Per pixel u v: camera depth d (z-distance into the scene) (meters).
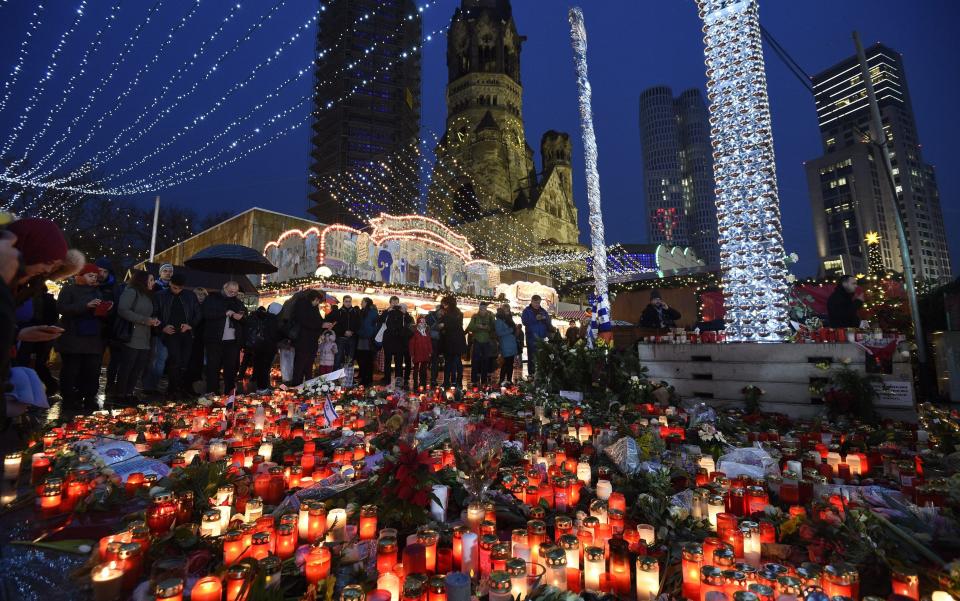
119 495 2.80
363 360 10.01
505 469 3.11
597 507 2.31
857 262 73.88
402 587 1.68
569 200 73.19
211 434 4.47
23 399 3.09
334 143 63.00
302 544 2.21
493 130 64.25
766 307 6.39
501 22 72.50
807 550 2.17
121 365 6.43
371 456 3.57
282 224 18.14
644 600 1.76
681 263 34.31
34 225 1.86
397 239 17.34
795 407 5.71
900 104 94.25
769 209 6.48
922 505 2.59
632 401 6.16
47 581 1.95
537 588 1.72
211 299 7.44
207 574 1.94
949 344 8.17
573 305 27.95
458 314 9.91
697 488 2.64
